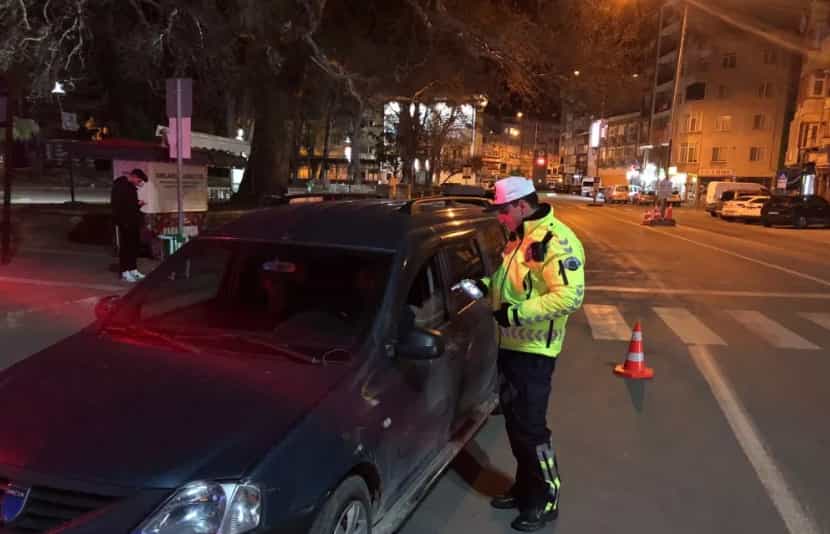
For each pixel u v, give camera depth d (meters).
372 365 3.05
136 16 18.16
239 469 2.31
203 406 2.61
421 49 19.89
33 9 16.03
